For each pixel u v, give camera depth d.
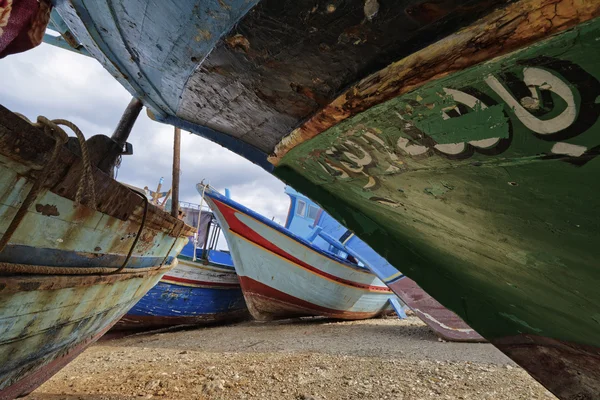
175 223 4.05
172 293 10.86
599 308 1.80
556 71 0.91
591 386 2.33
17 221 1.63
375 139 1.57
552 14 0.83
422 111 1.26
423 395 4.03
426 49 1.08
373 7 1.08
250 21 1.34
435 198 1.81
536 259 1.77
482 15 0.97
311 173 2.43
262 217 9.63
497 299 2.53
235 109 2.20
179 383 4.76
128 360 6.48
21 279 1.85
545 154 1.14
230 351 7.18
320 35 1.27
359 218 2.74
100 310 3.11
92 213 2.28
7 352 2.07
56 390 4.50
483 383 4.38
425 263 2.78
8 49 1.69
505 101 1.06
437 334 7.73
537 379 2.56
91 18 2.11
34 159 1.65
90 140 3.03
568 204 1.30
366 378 4.77
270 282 10.10
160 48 1.95
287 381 4.76
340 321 12.09
